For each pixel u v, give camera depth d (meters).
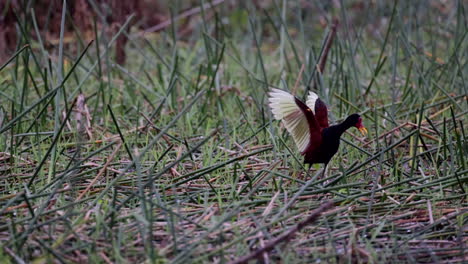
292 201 7.29
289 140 10.46
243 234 7.26
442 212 8.00
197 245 6.83
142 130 11.02
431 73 13.28
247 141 10.76
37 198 7.98
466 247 7.25
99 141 10.12
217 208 7.86
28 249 6.84
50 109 12.29
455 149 10.04
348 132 10.70
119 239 6.75
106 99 13.34
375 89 14.44
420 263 7.04
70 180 8.40
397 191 8.62
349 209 7.94
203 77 14.73
